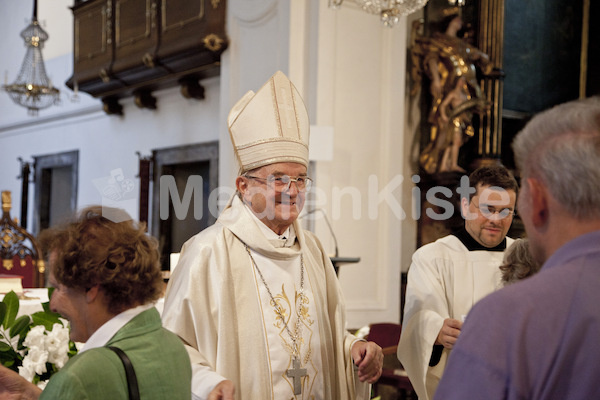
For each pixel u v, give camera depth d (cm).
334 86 529
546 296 98
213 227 216
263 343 200
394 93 562
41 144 1063
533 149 108
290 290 209
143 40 726
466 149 595
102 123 920
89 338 133
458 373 100
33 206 1070
